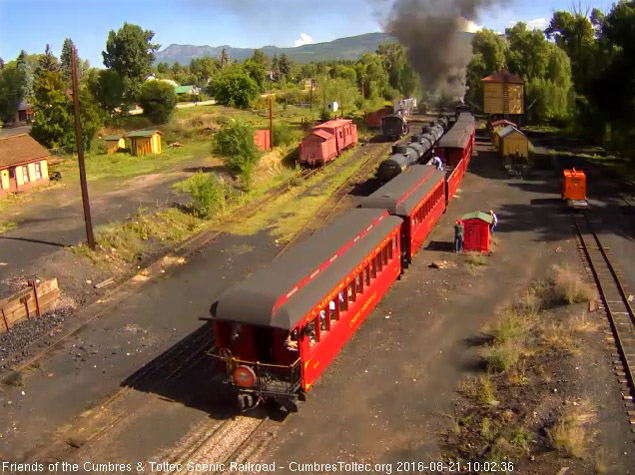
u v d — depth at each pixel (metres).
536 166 46.34
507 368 16.16
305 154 46.22
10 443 14.04
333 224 19.97
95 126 55.22
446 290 22.20
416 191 26.14
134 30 86.88
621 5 50.12
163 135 60.84
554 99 71.69
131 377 16.88
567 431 12.77
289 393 13.97
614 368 15.59
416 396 15.35
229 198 36.06
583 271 23.45
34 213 32.75
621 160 48.12
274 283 14.40
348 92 86.88
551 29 83.50
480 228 26.06
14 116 83.44
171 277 24.69
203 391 16.02
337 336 16.50
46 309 21.14
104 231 27.55
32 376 17.08
